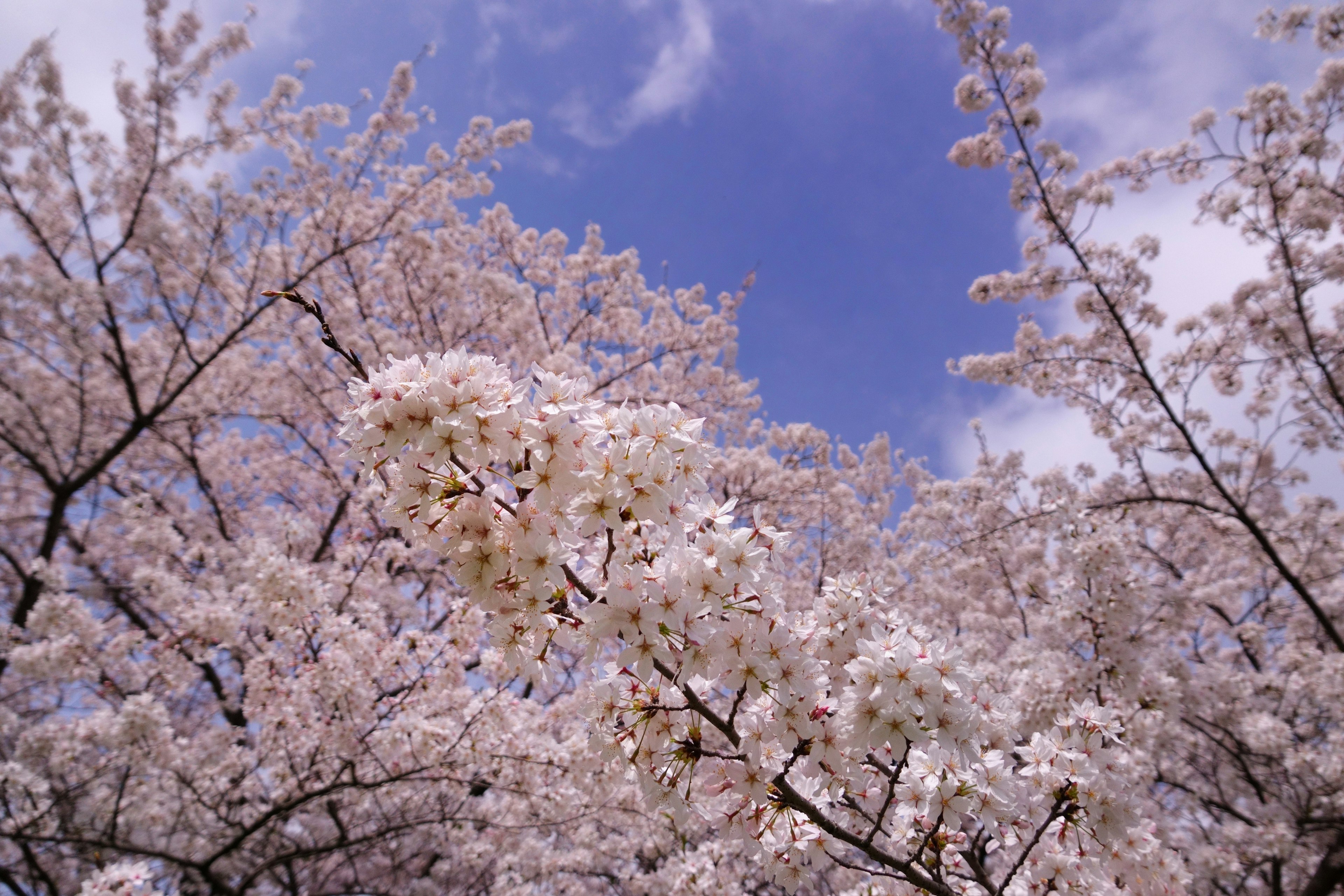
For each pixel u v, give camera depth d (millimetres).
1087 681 5598
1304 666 7785
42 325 8781
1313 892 6207
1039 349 9641
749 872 6824
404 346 11289
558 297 13938
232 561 8367
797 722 2270
